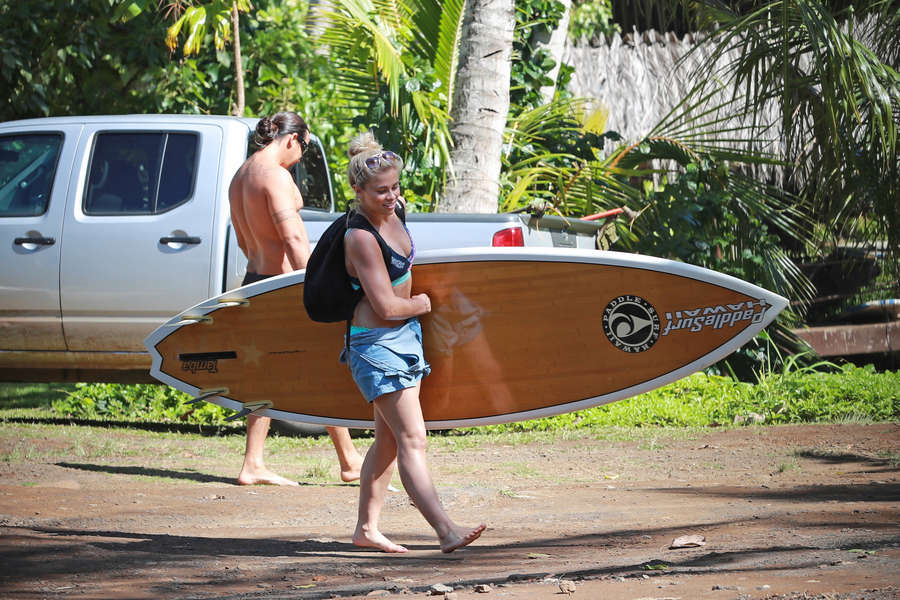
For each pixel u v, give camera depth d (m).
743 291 14.62
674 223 32.47
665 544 12.13
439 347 15.14
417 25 33.38
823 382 30.27
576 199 34.66
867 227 33.28
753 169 37.56
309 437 25.45
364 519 12.91
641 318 14.91
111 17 35.84
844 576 9.24
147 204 23.55
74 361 24.02
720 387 29.86
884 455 20.86
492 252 14.95
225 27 31.09
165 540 13.29
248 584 10.57
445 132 30.97
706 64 32.97
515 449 23.42
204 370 16.30
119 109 37.53
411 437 12.65
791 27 30.77
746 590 8.85
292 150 18.64
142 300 23.30
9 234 24.12
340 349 15.73
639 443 23.73
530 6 36.34
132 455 22.03
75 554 11.97
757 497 16.05
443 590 9.59
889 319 37.22
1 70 34.97
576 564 11.02
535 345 15.07
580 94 39.06
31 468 19.44
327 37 33.50
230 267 22.92
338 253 12.68
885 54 32.31
